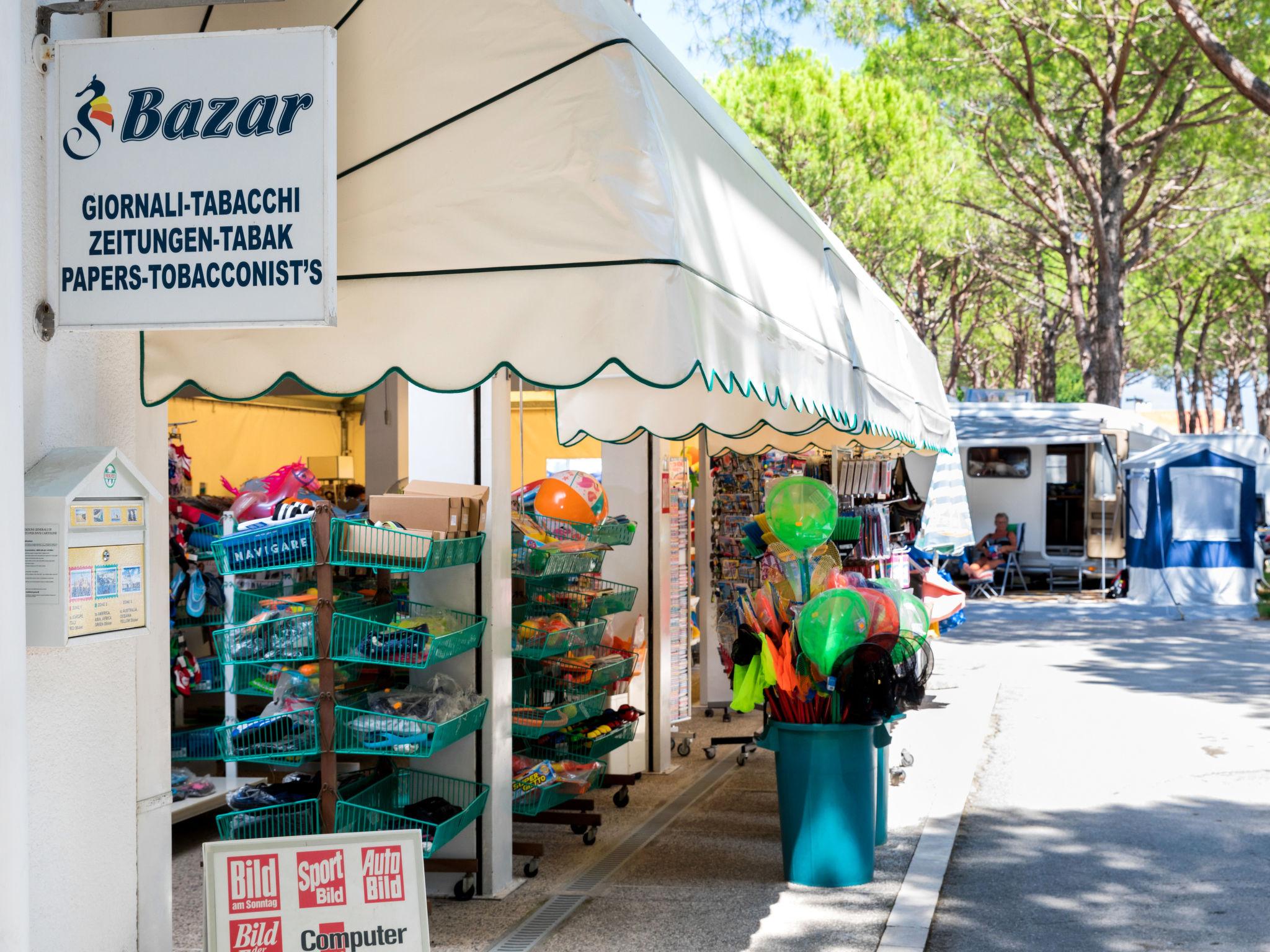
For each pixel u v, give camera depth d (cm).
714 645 1003
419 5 346
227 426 1202
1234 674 1192
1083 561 2141
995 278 3662
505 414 538
